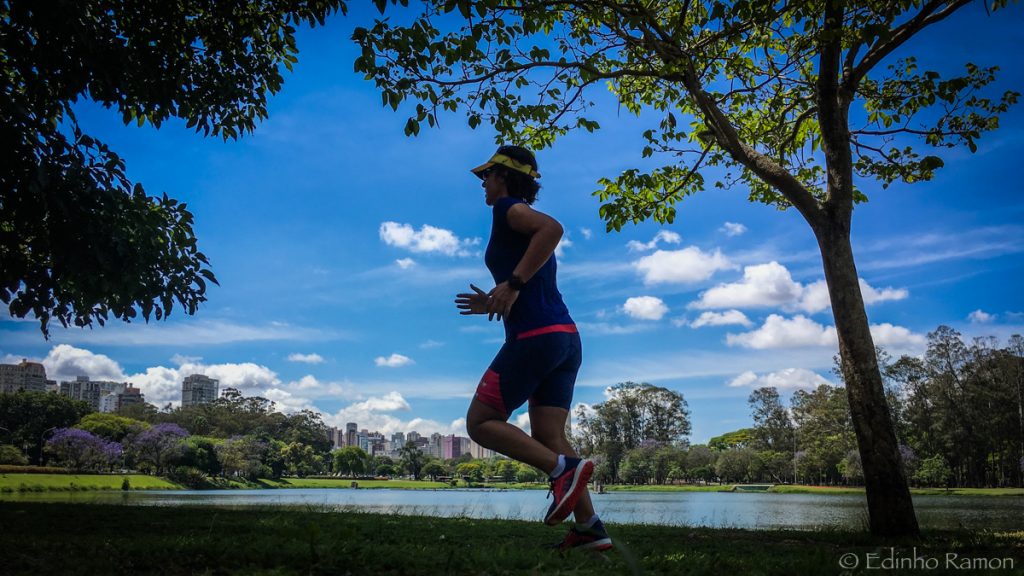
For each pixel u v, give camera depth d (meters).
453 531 5.44
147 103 8.73
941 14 8.11
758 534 6.62
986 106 9.40
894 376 75.25
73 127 7.52
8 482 57.00
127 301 7.80
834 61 8.29
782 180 8.54
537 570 2.36
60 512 6.37
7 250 7.82
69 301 8.41
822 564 2.89
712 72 10.06
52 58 7.21
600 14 8.52
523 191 3.18
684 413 100.62
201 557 2.70
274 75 9.26
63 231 7.13
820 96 8.49
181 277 8.20
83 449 75.38
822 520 17.34
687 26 9.17
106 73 7.41
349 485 123.19
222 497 39.75
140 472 86.75
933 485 74.88
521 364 2.84
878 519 7.42
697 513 23.88
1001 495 53.41
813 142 11.15
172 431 87.12
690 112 11.04
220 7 8.65
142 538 3.54
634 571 1.45
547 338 2.85
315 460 144.75
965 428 70.81
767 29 10.00
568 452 3.09
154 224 8.00
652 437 99.50
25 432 90.44
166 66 8.66
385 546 3.12
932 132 9.73
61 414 95.56
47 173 6.81
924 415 73.25
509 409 2.88
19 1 6.74
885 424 7.64
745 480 102.44
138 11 8.35
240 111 9.28
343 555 2.66
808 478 92.06
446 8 6.93
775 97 10.36
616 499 49.94
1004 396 69.19
